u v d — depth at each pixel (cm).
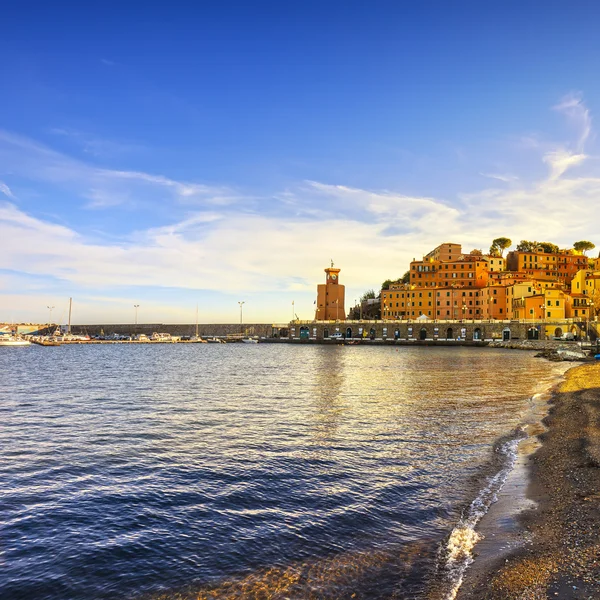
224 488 1836
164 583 1179
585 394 3884
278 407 3662
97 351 15062
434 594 1080
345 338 17838
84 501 1716
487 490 1758
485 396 4238
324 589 1130
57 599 1118
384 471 2022
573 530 1323
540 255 19050
